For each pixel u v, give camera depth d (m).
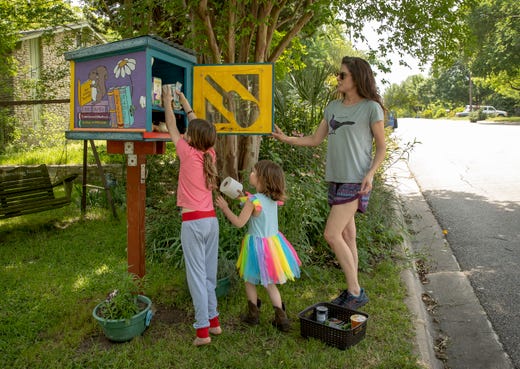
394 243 5.14
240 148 5.43
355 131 3.23
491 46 26.61
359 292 3.44
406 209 7.19
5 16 7.19
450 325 3.54
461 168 10.73
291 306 3.53
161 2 5.21
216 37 5.39
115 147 3.30
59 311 3.38
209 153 3.01
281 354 2.84
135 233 3.29
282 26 7.14
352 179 3.26
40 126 13.38
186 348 2.89
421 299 3.95
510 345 3.22
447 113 57.41
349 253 3.37
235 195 3.17
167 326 3.19
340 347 2.91
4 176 5.41
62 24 7.19
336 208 3.32
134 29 6.27
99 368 2.68
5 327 3.12
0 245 5.02
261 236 3.10
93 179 8.74
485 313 3.70
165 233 4.67
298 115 7.40
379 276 4.18
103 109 3.10
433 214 6.86
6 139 12.22
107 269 4.25
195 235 2.91
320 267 4.36
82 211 6.41
